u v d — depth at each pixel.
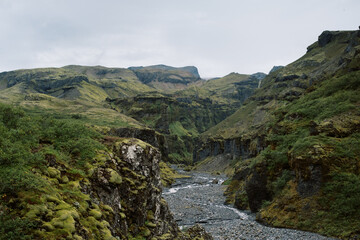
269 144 49.06
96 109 173.75
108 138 20.95
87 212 13.25
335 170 30.81
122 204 16.91
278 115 57.94
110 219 14.50
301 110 46.66
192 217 42.88
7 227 9.53
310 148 33.75
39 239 9.78
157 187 21.59
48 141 17.58
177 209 49.03
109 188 16.12
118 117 155.00
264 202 39.16
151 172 21.17
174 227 22.91
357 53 61.06
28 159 13.57
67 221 11.00
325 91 51.28
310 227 28.97
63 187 13.70
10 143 14.22
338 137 35.16
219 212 46.03
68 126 19.89
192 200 60.75
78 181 14.77
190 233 24.97
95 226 12.66
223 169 158.38
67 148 17.12
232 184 61.56
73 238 10.58
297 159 33.88
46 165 14.42
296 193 33.56
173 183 99.88
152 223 18.62
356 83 46.28
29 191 11.34
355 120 36.38
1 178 11.15
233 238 29.34
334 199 29.19
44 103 167.00
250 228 32.47
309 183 32.16
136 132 122.19
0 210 10.08
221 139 199.88
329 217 28.28
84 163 16.47
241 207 48.16
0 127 15.91
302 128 42.84
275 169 40.34
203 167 183.25
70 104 179.38
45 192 11.86
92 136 20.14
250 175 43.75
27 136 16.50
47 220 10.73
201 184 97.19
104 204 15.34
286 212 32.78
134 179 18.50
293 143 40.31
